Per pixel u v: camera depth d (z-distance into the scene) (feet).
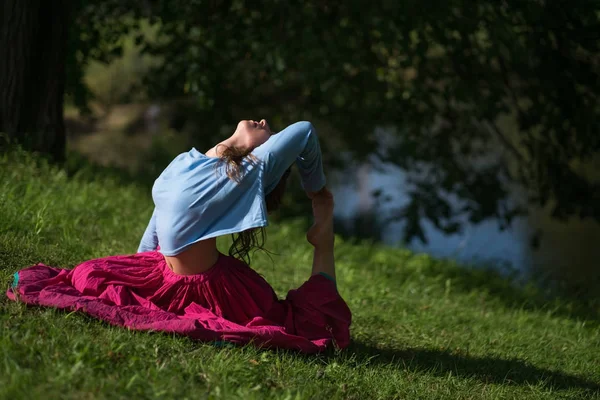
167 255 12.52
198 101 30.32
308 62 29.60
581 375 15.56
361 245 30.91
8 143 21.80
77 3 30.04
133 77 65.67
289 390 10.95
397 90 33.04
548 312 21.90
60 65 23.70
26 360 10.15
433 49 33.32
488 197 33.60
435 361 14.89
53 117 23.70
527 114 30.68
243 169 12.35
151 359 11.07
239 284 12.76
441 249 43.29
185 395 10.14
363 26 28.91
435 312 19.89
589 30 27.81
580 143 31.35
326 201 14.19
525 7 27.14
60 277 12.83
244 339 12.14
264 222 12.14
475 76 30.53
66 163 25.05
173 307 12.70
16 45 22.48
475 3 27.50
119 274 12.76
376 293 20.63
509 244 44.96
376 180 55.93
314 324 13.25
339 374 12.35
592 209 31.60
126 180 29.48
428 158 35.27
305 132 12.87
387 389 12.37
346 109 36.96
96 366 10.32
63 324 11.56
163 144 55.06
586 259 41.14
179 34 31.40
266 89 38.11
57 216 18.39
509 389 13.66
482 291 25.18
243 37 29.25
